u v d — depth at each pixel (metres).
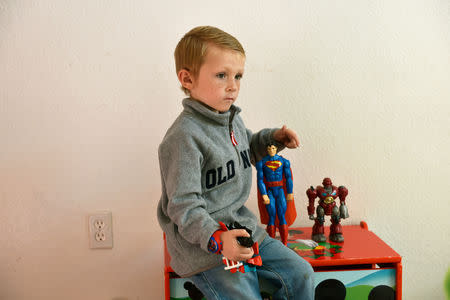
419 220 1.40
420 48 1.32
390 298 1.11
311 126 1.34
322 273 1.09
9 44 1.25
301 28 1.29
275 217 1.15
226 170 0.97
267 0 1.28
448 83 1.34
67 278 1.37
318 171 1.37
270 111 1.33
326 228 1.33
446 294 1.42
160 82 1.29
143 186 1.34
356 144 1.36
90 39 1.26
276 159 1.13
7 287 1.37
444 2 1.30
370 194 1.38
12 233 1.33
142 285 1.40
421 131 1.36
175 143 0.93
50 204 1.33
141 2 1.26
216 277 0.94
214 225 0.85
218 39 0.92
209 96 0.94
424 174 1.38
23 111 1.28
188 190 0.89
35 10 1.24
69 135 1.30
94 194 1.34
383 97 1.34
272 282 1.05
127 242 1.37
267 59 1.30
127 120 1.31
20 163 1.30
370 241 1.21
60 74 1.27
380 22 1.30
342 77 1.32
